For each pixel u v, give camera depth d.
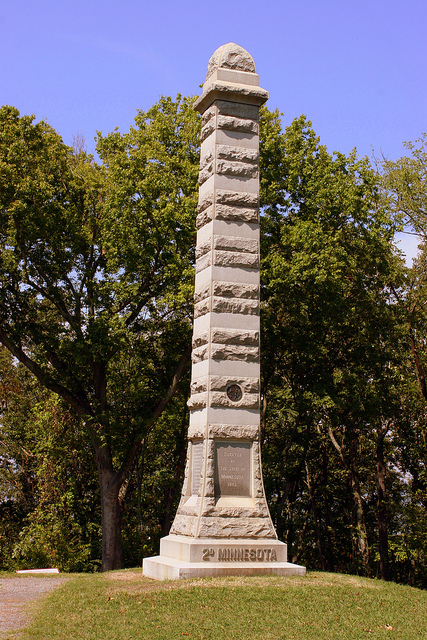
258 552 15.02
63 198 29.69
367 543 37.59
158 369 30.66
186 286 25.67
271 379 34.00
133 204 27.86
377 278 30.72
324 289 27.30
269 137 28.02
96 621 11.16
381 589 14.39
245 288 16.69
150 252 27.66
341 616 11.79
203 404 15.98
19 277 28.56
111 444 29.64
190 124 28.67
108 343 27.41
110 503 28.66
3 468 38.56
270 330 29.23
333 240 26.72
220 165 17.22
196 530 14.94
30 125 27.62
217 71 17.70
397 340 31.16
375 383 30.80
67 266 29.06
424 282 31.53
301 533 42.12
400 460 39.06
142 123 30.47
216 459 15.59
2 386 39.47
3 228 27.34
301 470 37.22
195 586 13.14
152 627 10.80
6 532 37.62
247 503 15.51
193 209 26.23
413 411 34.69
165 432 35.38
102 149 30.56
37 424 34.53
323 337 30.38
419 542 35.59
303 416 32.94
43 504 34.41
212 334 16.22
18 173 27.27
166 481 35.47
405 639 10.84
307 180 28.61
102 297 29.34
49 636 10.35
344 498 43.41
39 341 28.55
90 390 31.66
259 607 11.92
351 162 29.02
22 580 16.59
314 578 14.74
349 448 40.66
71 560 31.70
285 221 28.72
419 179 30.81
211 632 10.58
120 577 15.87
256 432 15.95
